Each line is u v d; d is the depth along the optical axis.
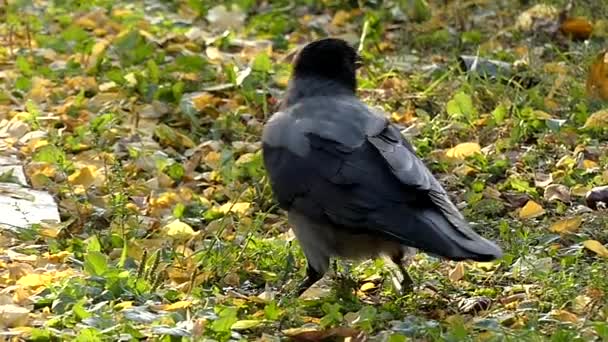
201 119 14.92
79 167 13.28
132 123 14.77
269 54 17.00
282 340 9.45
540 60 16.02
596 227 11.63
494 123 14.16
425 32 17.58
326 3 19.09
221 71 16.08
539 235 11.41
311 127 10.35
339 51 11.18
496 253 9.38
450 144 14.01
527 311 9.91
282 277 10.91
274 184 10.46
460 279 10.74
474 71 15.31
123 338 9.08
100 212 12.30
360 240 10.29
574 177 12.84
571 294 10.08
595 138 13.73
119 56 16.64
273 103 15.20
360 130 10.20
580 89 14.75
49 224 11.84
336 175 9.98
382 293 10.67
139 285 10.24
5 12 18.59
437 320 9.86
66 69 16.28
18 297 9.99
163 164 13.59
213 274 10.89
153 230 12.12
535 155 13.34
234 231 12.06
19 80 15.71
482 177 12.96
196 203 12.77
